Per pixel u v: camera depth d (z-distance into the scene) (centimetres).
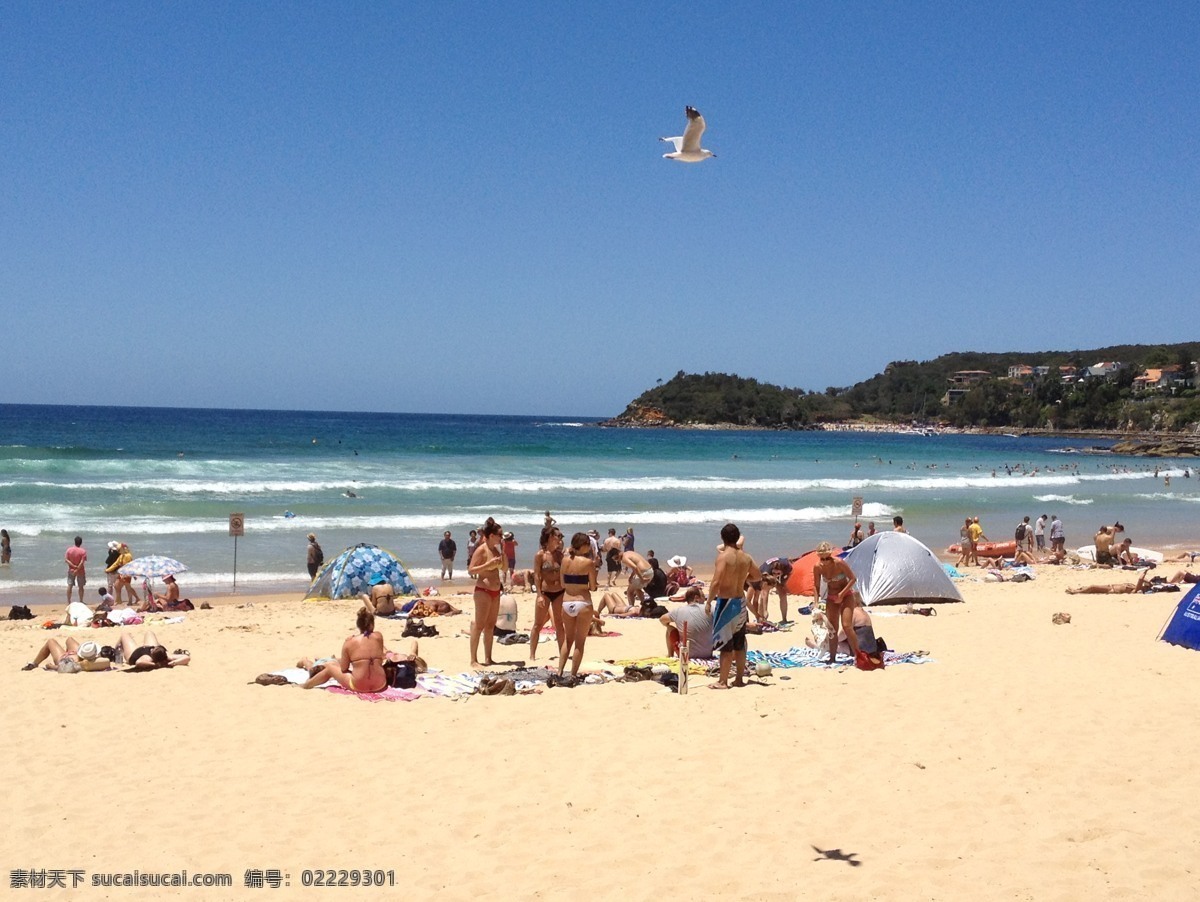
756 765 775
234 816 683
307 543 2859
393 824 665
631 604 1753
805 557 1845
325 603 1953
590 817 671
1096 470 7812
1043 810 670
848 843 619
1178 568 2555
